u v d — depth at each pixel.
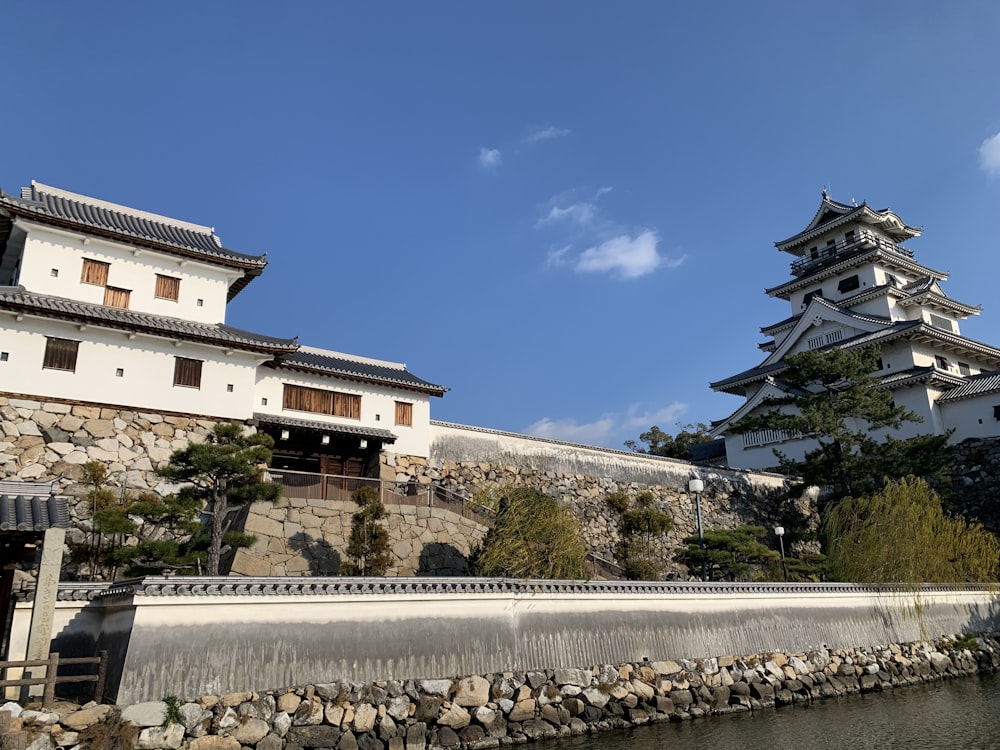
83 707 9.75
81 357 19.84
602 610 15.01
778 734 13.59
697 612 16.48
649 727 14.08
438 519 21.20
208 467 14.70
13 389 18.66
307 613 11.72
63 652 11.85
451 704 12.41
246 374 22.58
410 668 12.30
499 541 16.56
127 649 10.28
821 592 19.39
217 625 10.96
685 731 13.78
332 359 26.39
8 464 18.06
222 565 17.62
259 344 22.17
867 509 24.66
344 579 12.10
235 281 24.48
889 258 45.44
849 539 23.88
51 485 11.01
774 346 50.97
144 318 21.05
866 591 20.72
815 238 50.44
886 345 39.94
